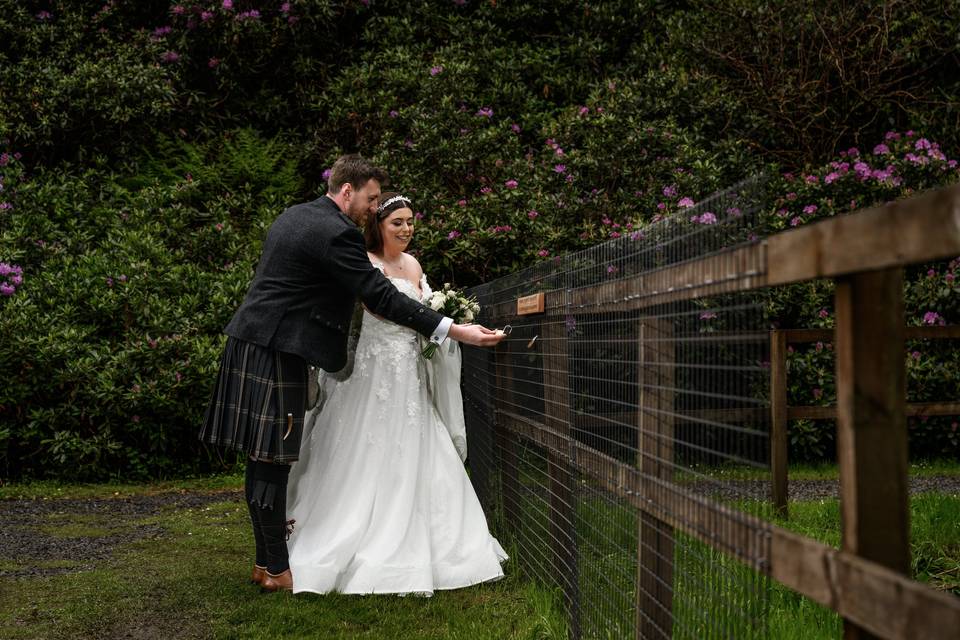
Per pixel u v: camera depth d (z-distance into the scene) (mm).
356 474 3633
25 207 7352
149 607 3281
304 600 3350
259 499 3391
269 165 8352
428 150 7785
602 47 9297
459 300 3811
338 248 3408
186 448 6309
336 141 8719
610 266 2465
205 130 8773
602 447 2531
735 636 1677
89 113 8273
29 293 6426
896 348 1238
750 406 1549
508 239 6891
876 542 1231
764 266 1472
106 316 6391
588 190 7559
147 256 6910
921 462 6633
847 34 8469
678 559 2004
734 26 8719
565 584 2984
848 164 7461
